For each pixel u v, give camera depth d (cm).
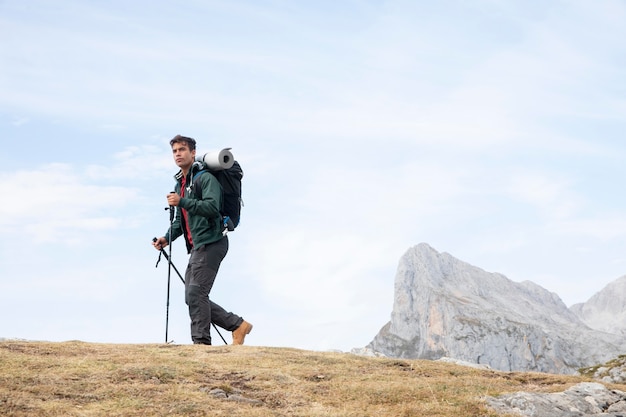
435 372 1159
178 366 1012
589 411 973
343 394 953
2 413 724
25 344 1109
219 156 1268
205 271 1271
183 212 1308
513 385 1102
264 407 867
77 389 852
